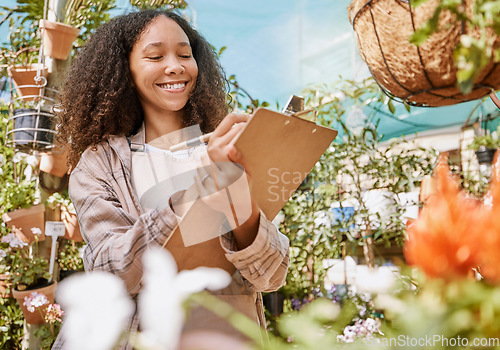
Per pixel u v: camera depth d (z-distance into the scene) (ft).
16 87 10.20
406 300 1.06
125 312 1.10
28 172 11.40
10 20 11.32
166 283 1.16
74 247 11.76
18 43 11.46
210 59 4.88
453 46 3.02
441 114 12.27
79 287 1.11
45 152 10.27
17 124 9.90
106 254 2.97
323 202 10.62
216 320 2.81
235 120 2.75
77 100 4.23
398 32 3.24
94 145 3.90
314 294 10.27
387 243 9.88
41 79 9.80
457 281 1.02
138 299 2.90
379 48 3.40
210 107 4.63
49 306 9.48
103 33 4.25
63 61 10.32
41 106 9.82
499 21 1.83
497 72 2.96
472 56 1.83
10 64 10.76
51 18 10.81
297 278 10.52
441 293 1.02
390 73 3.40
